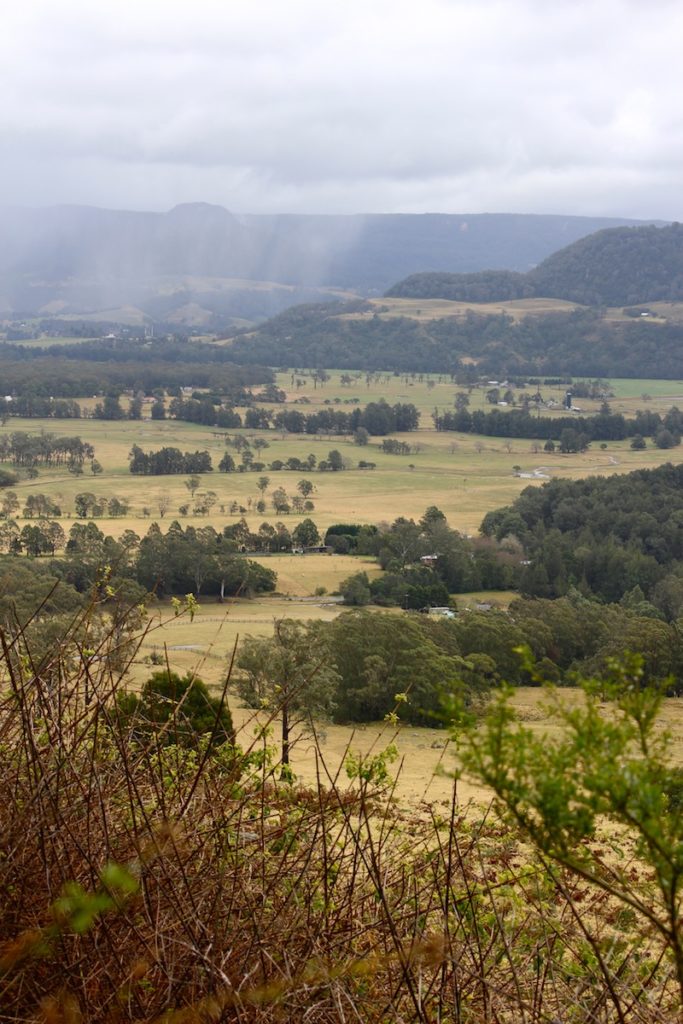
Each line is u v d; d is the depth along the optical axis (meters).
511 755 1.50
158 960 2.20
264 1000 2.29
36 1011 2.15
